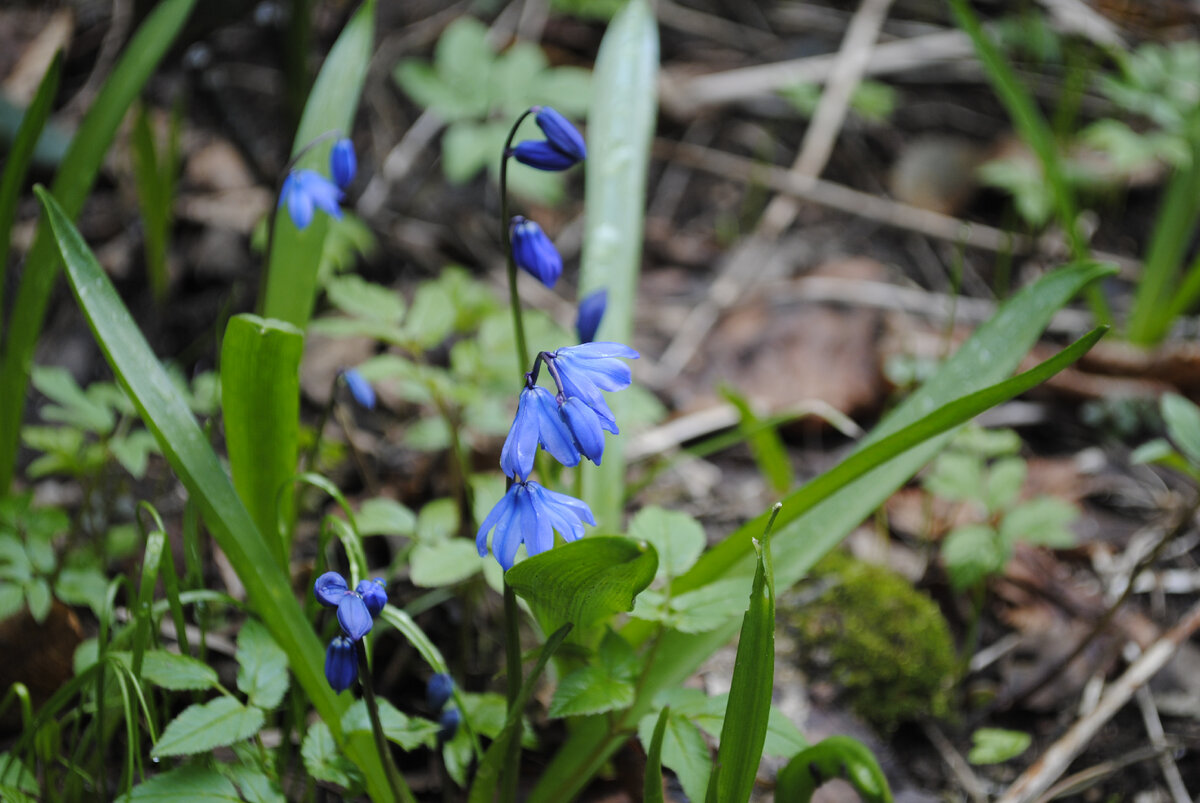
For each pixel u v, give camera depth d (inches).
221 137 48.8
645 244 51.3
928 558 38.4
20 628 33.8
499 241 49.6
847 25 62.2
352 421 39.7
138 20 38.0
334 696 31.8
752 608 29.3
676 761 30.9
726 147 55.9
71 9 51.1
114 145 47.5
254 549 31.4
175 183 46.8
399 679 35.8
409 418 39.8
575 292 48.8
